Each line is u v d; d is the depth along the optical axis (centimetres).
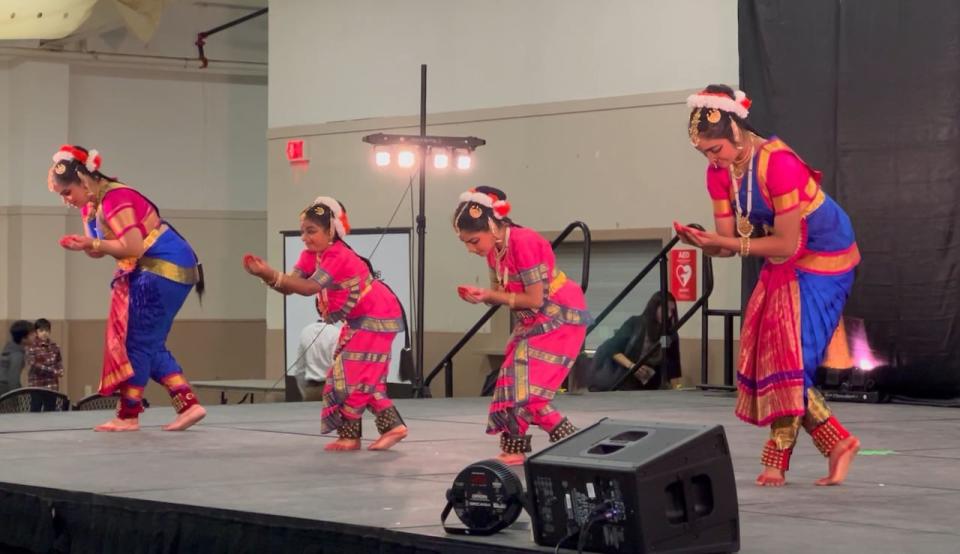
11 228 1551
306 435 659
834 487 470
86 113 1583
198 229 1641
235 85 1658
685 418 748
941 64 891
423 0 1238
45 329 1338
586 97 1125
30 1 1241
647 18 1085
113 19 1460
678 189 1067
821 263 476
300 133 1331
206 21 1609
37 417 749
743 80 992
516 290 540
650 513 314
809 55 951
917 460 555
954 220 885
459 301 1205
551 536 334
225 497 443
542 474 332
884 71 914
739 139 463
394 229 1199
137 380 676
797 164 464
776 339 474
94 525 454
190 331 1638
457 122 1212
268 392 1321
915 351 897
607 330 1129
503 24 1180
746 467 530
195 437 649
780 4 965
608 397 914
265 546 404
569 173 1138
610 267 1126
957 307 884
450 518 392
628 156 1098
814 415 478
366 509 414
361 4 1283
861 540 355
